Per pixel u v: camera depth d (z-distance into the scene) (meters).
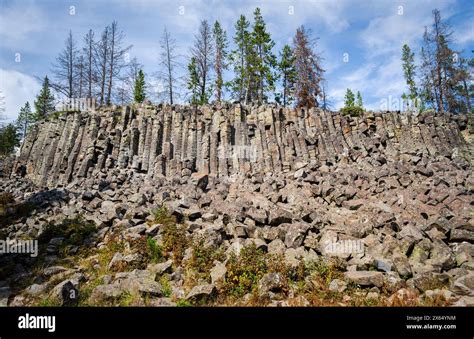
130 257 10.85
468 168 22.91
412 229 12.16
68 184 21.84
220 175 23.05
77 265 11.09
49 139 25.91
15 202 17.58
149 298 8.70
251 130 26.47
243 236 12.68
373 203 15.66
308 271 10.30
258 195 18.06
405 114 29.50
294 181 20.31
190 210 15.12
